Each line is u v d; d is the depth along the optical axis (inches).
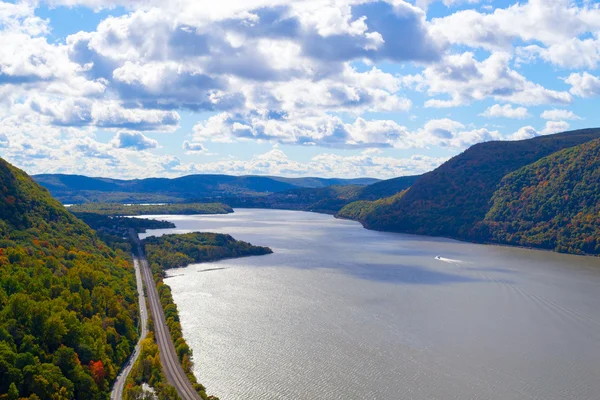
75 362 6535.4
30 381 5890.8
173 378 7062.0
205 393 6599.4
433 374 7549.2
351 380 7327.8
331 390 7032.5
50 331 6692.9
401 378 7411.4
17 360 5984.3
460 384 7249.0
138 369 7076.8
